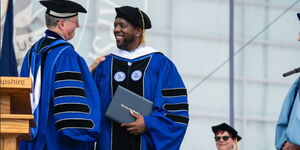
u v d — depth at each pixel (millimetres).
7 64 13781
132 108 13062
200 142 22781
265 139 23594
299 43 23422
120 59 13555
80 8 13359
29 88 9539
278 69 23719
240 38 23281
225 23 23297
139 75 13391
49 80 12680
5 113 9734
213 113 22953
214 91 23078
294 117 12812
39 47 13016
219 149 17734
